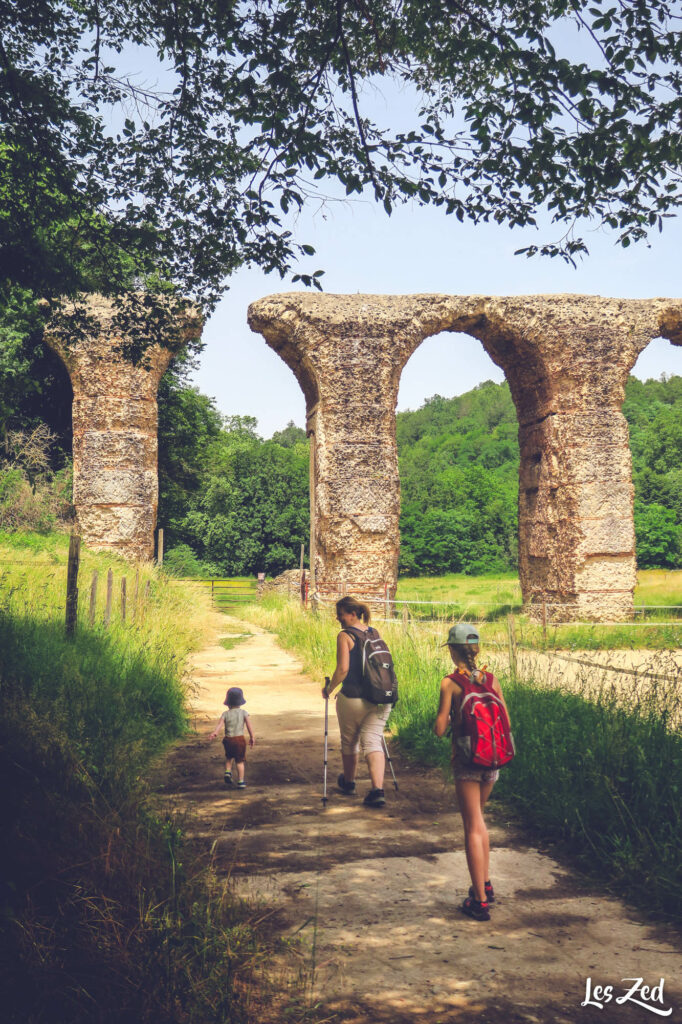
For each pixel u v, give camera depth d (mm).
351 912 4223
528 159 7766
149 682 9352
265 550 66000
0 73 8438
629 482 26203
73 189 9047
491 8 7578
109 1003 2982
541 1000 3352
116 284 9852
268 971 3518
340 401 25547
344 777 6684
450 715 4445
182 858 4320
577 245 8391
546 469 26750
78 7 8844
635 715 6770
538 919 4191
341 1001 3307
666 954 3793
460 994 3387
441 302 26312
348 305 25875
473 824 4281
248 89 7605
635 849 4812
